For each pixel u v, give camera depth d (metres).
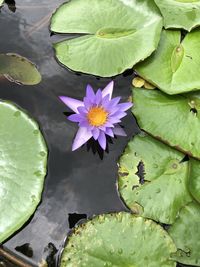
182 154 0.88
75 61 0.94
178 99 0.92
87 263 0.80
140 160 0.88
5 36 0.98
